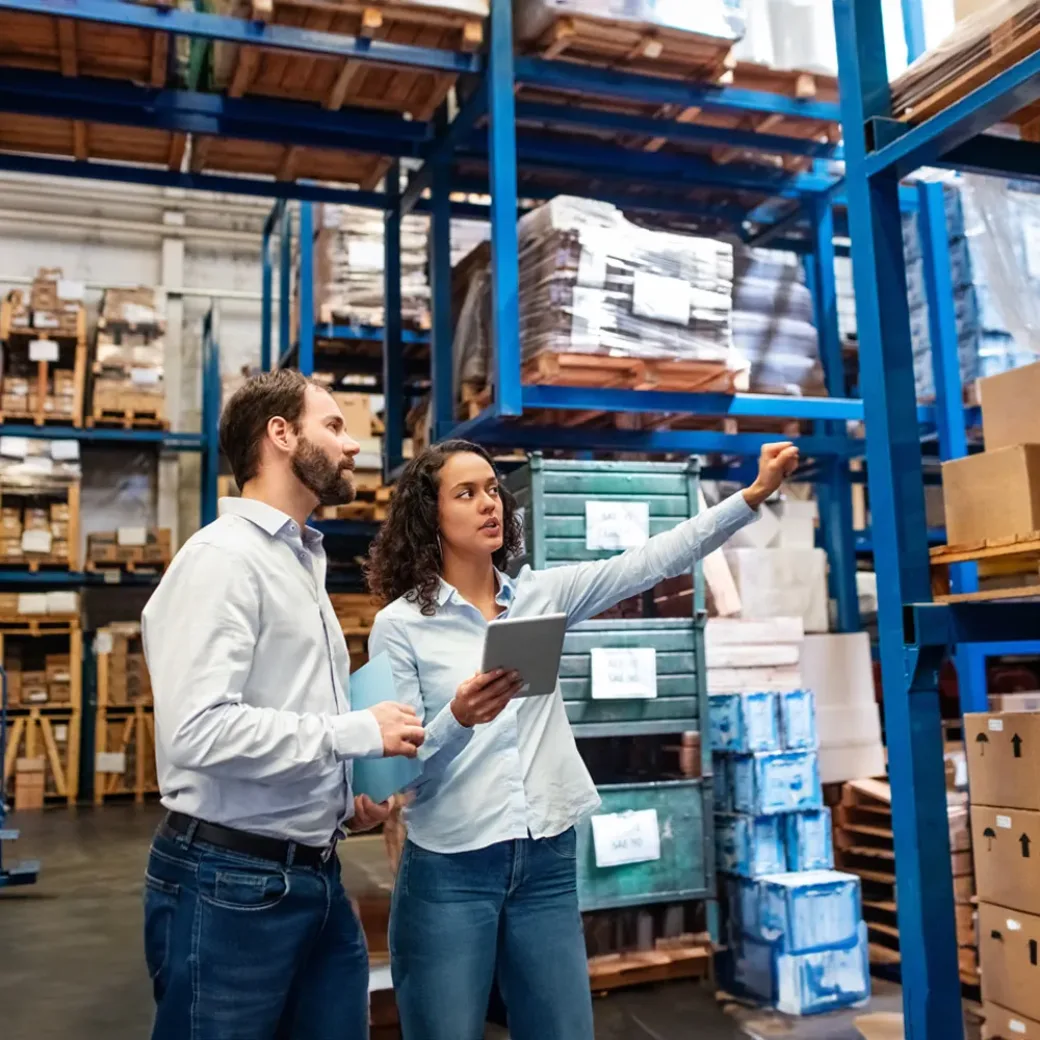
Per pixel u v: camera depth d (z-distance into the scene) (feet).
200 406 42.75
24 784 34.76
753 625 17.51
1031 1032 10.95
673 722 14.61
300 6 15.52
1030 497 9.41
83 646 38.09
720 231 24.11
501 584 8.11
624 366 15.99
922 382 20.20
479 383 18.47
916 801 9.61
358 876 22.63
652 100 17.31
